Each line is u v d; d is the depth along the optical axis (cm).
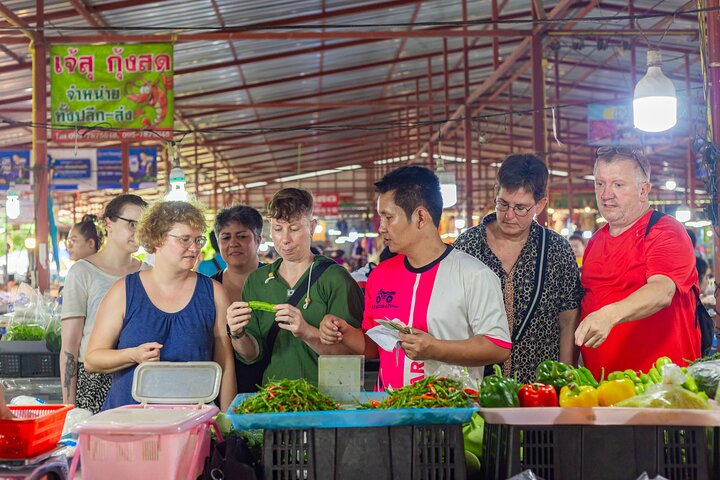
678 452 229
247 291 359
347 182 3838
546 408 227
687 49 1452
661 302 292
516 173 321
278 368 346
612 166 322
